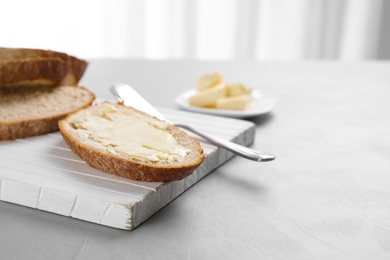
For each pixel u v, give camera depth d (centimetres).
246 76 99
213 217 47
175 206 48
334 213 48
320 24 209
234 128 63
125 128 54
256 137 65
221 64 110
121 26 179
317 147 63
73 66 66
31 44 164
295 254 42
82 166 51
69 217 46
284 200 50
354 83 96
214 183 53
